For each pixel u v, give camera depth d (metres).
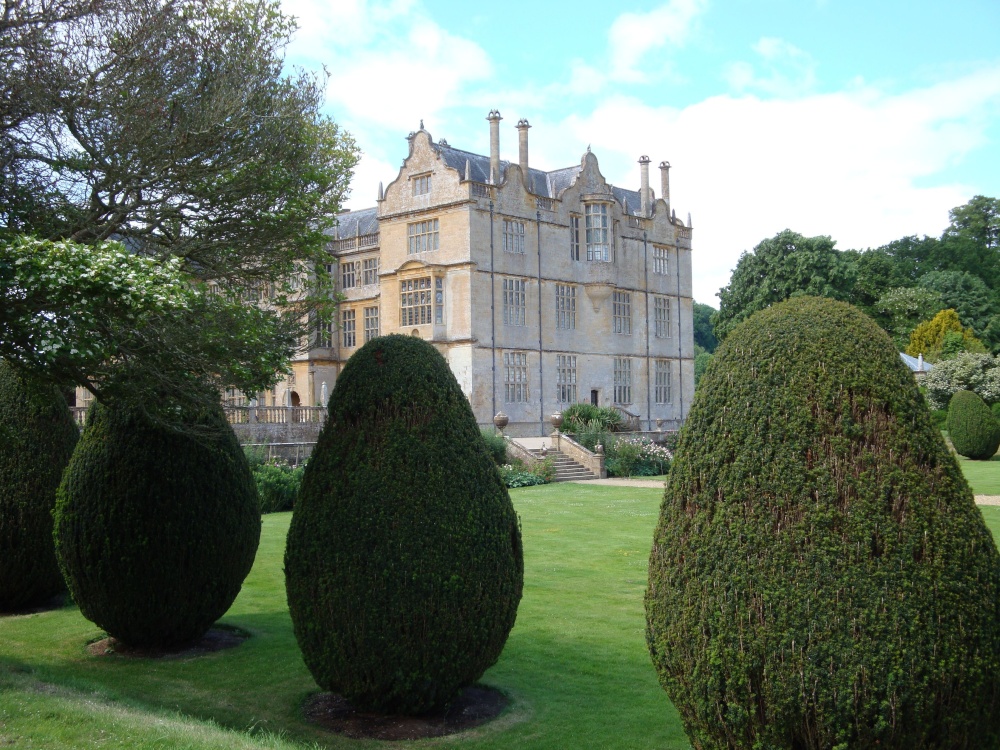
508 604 10.04
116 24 12.18
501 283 46.56
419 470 9.74
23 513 15.21
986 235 85.56
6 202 11.84
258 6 14.18
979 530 6.67
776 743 6.48
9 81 11.16
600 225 51.62
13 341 9.80
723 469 7.05
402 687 9.59
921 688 6.21
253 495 13.74
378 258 52.59
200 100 12.78
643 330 55.47
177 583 12.77
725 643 6.67
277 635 13.98
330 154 16.05
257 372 12.02
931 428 6.93
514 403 47.03
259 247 14.18
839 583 6.41
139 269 9.66
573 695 10.86
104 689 10.56
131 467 12.69
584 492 34.53
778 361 7.16
